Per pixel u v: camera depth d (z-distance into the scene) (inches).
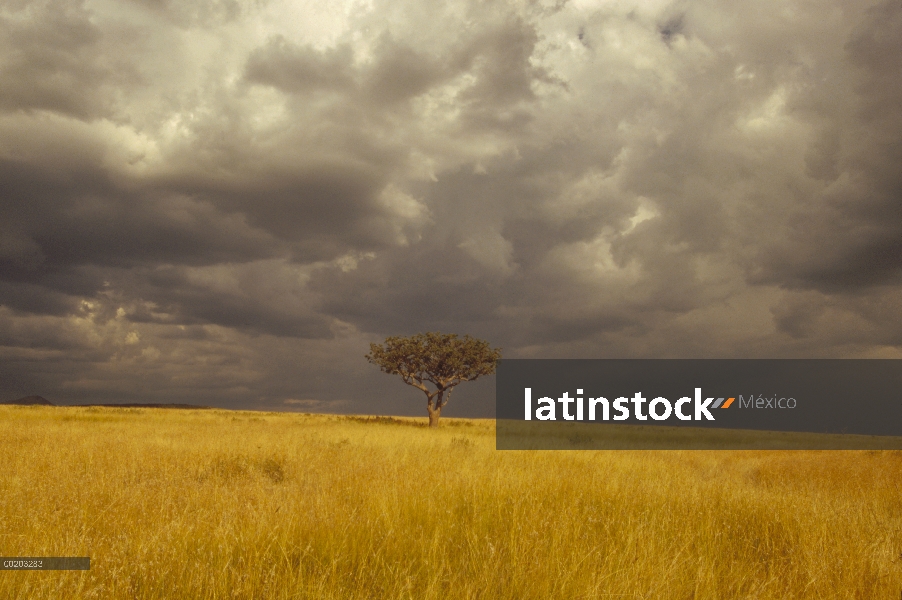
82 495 269.9
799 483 493.0
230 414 2361.0
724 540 235.6
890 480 489.4
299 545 193.3
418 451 613.3
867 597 178.7
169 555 182.9
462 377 1903.3
